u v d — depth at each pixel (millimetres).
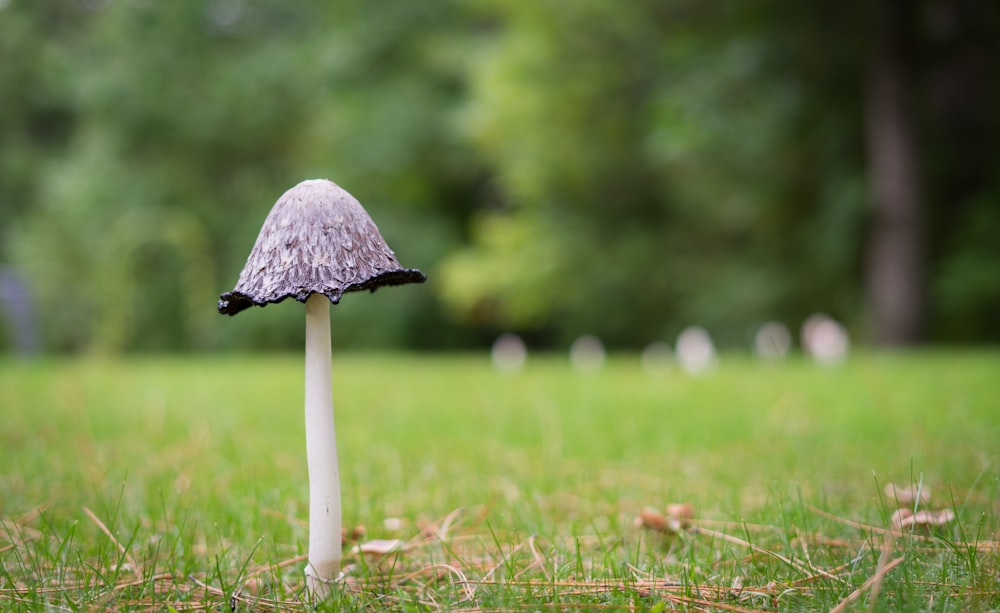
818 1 14805
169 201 26391
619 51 19984
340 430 5812
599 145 21703
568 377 10102
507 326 27828
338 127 25266
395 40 24500
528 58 20641
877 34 14656
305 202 2047
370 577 2482
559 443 5094
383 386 9055
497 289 23641
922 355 12234
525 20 20641
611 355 23859
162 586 2434
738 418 5996
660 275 22266
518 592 2299
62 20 33281
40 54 31516
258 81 26953
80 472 4070
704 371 10586
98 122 27219
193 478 3975
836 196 16344
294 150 29078
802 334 19125
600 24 19625
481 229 26594
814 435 5125
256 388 8656
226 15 28734
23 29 31328
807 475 3854
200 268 25016
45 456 4547
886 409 6070
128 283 17578
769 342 16344
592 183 22859
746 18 15914
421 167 25719
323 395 2227
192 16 27062
